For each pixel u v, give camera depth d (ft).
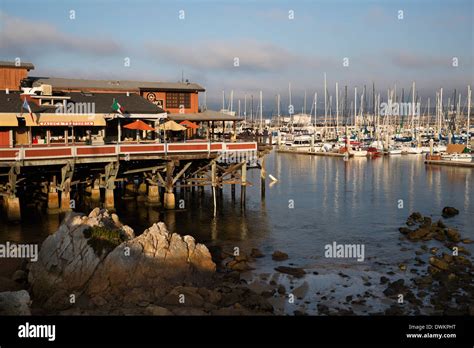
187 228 108.58
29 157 99.81
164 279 72.43
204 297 68.28
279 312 67.00
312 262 88.58
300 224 116.47
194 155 121.49
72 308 65.87
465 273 82.64
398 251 95.91
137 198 130.00
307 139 378.73
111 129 138.41
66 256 72.84
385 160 285.23
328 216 126.00
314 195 158.92
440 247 99.25
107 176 113.19
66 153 104.58
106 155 110.22
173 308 65.21
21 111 118.01
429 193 166.09
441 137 364.38
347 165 258.16
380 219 123.65
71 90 154.92
